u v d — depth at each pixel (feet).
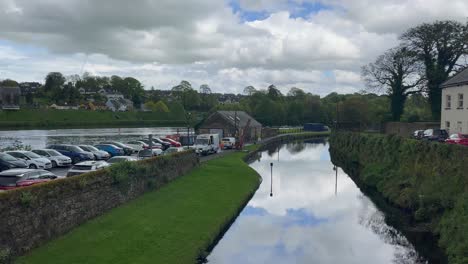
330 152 244.63
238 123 250.16
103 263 53.21
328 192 123.54
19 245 51.03
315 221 91.45
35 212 54.39
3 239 48.62
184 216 79.36
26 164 100.58
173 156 112.16
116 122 412.77
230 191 108.17
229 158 167.02
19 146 158.20
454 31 187.73
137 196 87.04
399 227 80.89
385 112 242.37
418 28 193.98
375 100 308.19
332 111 442.09
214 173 128.77
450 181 82.07
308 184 136.77
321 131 430.61
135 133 319.47
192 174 122.01
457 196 76.13
